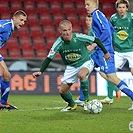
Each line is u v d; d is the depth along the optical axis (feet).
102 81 179.52
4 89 105.29
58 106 118.73
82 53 96.27
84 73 96.27
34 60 192.34
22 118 89.66
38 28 246.68
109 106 115.03
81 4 264.11
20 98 158.81
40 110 105.50
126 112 99.35
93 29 103.14
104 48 94.07
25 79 181.37
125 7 118.11
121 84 102.42
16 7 256.73
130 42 124.06
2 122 84.07
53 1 262.88
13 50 230.89
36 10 256.93
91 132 71.56
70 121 84.69
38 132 72.08
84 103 100.58
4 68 104.01
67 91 99.45
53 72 181.57
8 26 99.35
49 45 238.07
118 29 122.72
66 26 90.68
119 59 125.80
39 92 181.06
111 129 74.54
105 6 263.08
